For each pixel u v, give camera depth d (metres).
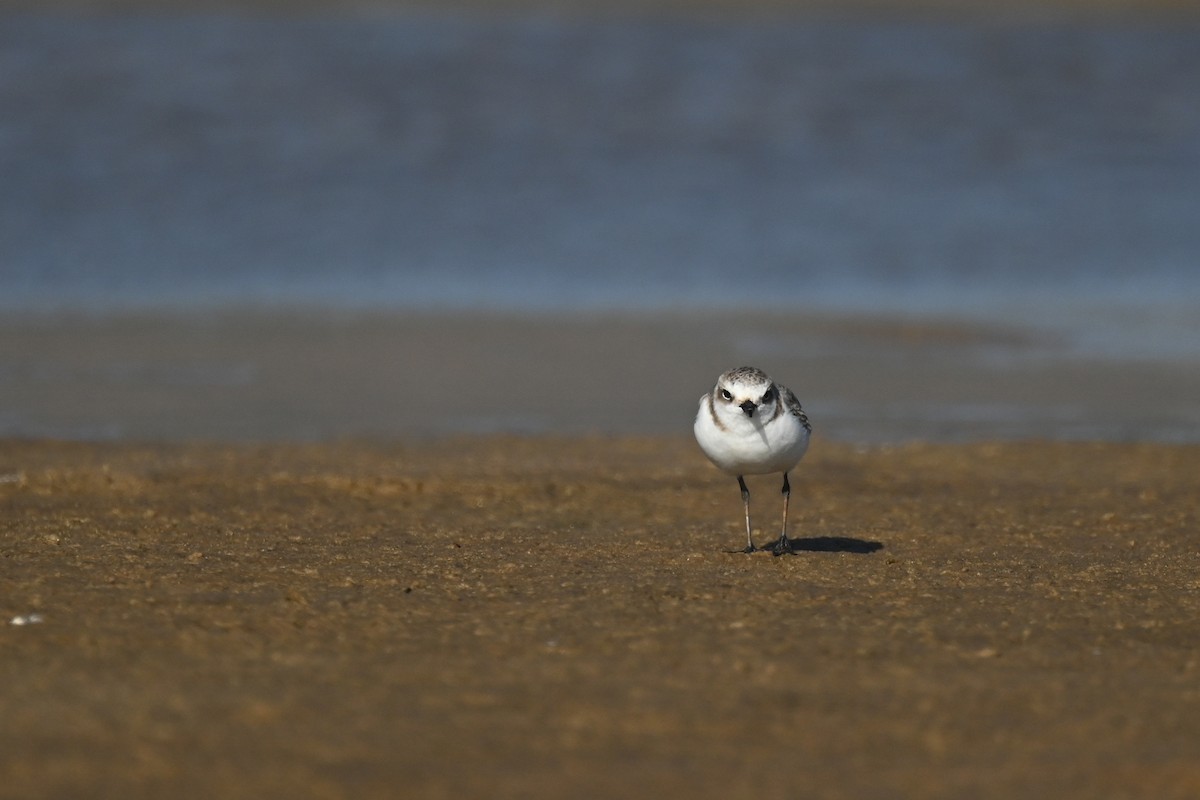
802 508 12.19
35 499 11.81
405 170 30.41
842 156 32.84
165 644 7.82
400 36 44.50
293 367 18.55
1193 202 29.67
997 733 6.72
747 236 26.73
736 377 9.74
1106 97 39.22
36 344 19.31
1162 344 20.17
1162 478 13.49
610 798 6.00
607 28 47.50
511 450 14.65
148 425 15.62
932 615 8.63
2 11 44.44
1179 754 6.49
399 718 6.78
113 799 5.93
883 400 17.14
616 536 11.05
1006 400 17.22
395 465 13.73
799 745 6.56
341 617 8.40
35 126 31.91
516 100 37.09
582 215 27.91
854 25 49.50
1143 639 8.21
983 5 54.50
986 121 36.50
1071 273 24.73
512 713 6.87
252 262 24.34
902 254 25.75
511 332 20.62
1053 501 12.43
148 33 42.34
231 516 11.44
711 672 7.47
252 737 6.54
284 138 32.38
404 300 22.41
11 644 7.73
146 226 26.00
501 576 9.51
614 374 18.42
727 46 44.78
